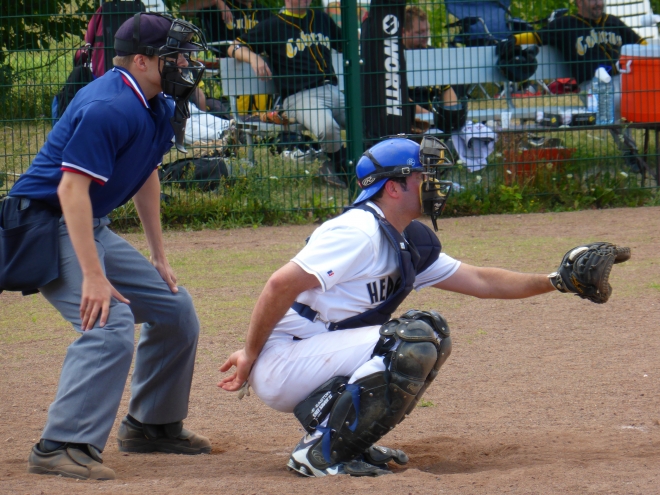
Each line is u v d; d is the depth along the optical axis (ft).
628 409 53.31
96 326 41.01
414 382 38.42
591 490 35.04
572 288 42.55
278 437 50.83
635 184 134.51
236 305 81.56
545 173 131.64
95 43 112.68
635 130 140.87
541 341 69.31
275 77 121.80
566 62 129.70
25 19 117.80
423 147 39.96
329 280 38.22
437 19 150.82
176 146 43.91
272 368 40.75
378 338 40.04
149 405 47.14
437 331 39.75
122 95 41.14
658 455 42.73
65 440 40.04
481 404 55.36
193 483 38.22
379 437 39.70
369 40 123.54
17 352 68.95
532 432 49.16
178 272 95.04
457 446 46.42
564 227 116.57
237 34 129.39
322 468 39.58
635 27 139.23
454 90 130.00
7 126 116.78
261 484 37.52
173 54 41.70
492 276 44.68
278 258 101.50
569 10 140.46
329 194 127.13
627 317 75.31
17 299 87.30
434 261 44.27
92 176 39.99
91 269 39.88
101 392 40.34
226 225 121.29
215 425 53.42
